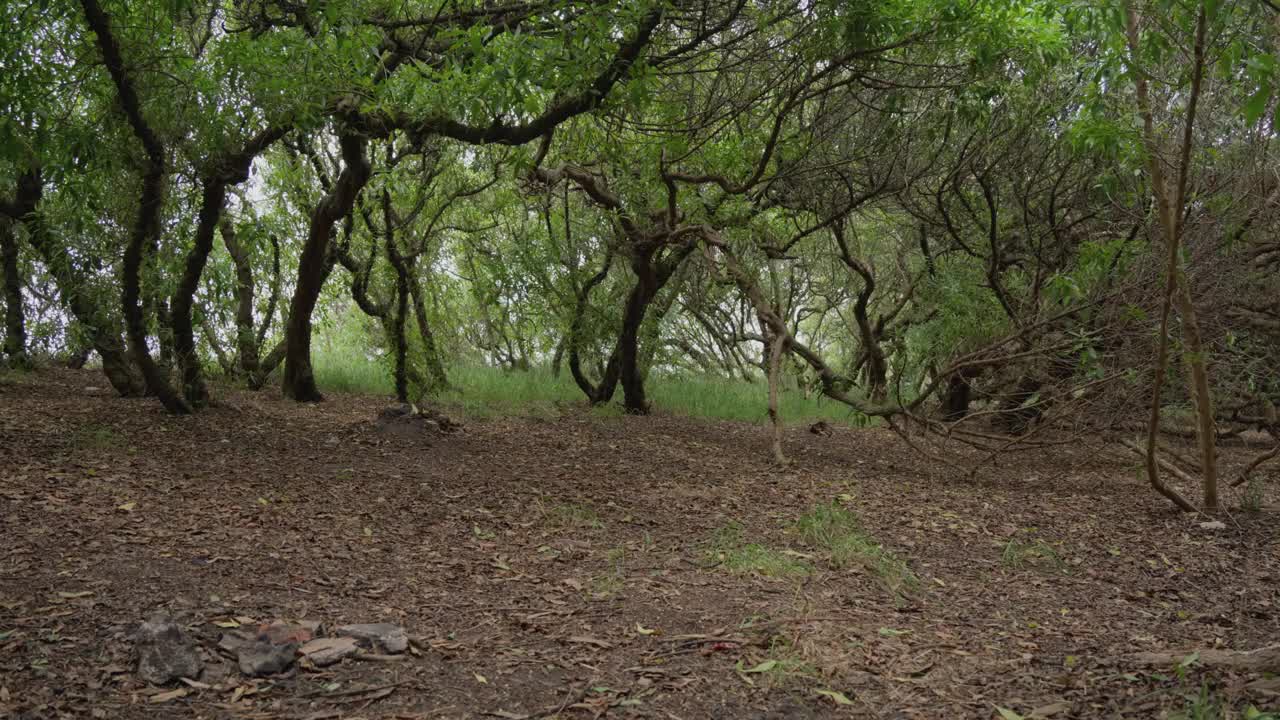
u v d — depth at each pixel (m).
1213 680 3.51
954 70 8.82
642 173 10.12
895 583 4.95
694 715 3.28
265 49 7.09
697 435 10.61
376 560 4.96
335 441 8.20
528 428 10.14
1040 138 9.91
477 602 4.41
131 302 8.34
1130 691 3.48
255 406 10.05
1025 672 3.73
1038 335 9.01
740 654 3.84
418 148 9.17
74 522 5.01
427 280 12.03
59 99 7.63
